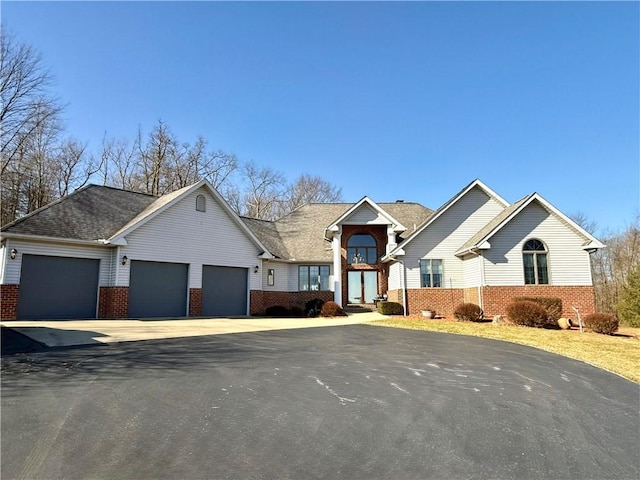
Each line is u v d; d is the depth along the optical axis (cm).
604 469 418
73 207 1928
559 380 811
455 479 386
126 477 374
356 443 466
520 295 2019
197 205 2120
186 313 2028
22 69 2788
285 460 417
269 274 2562
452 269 2342
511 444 477
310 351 1069
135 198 2272
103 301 1800
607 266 4388
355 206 2581
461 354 1077
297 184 5147
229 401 609
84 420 516
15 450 427
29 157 3047
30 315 1616
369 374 812
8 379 702
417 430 512
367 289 2708
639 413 612
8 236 1566
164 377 740
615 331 1666
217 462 409
